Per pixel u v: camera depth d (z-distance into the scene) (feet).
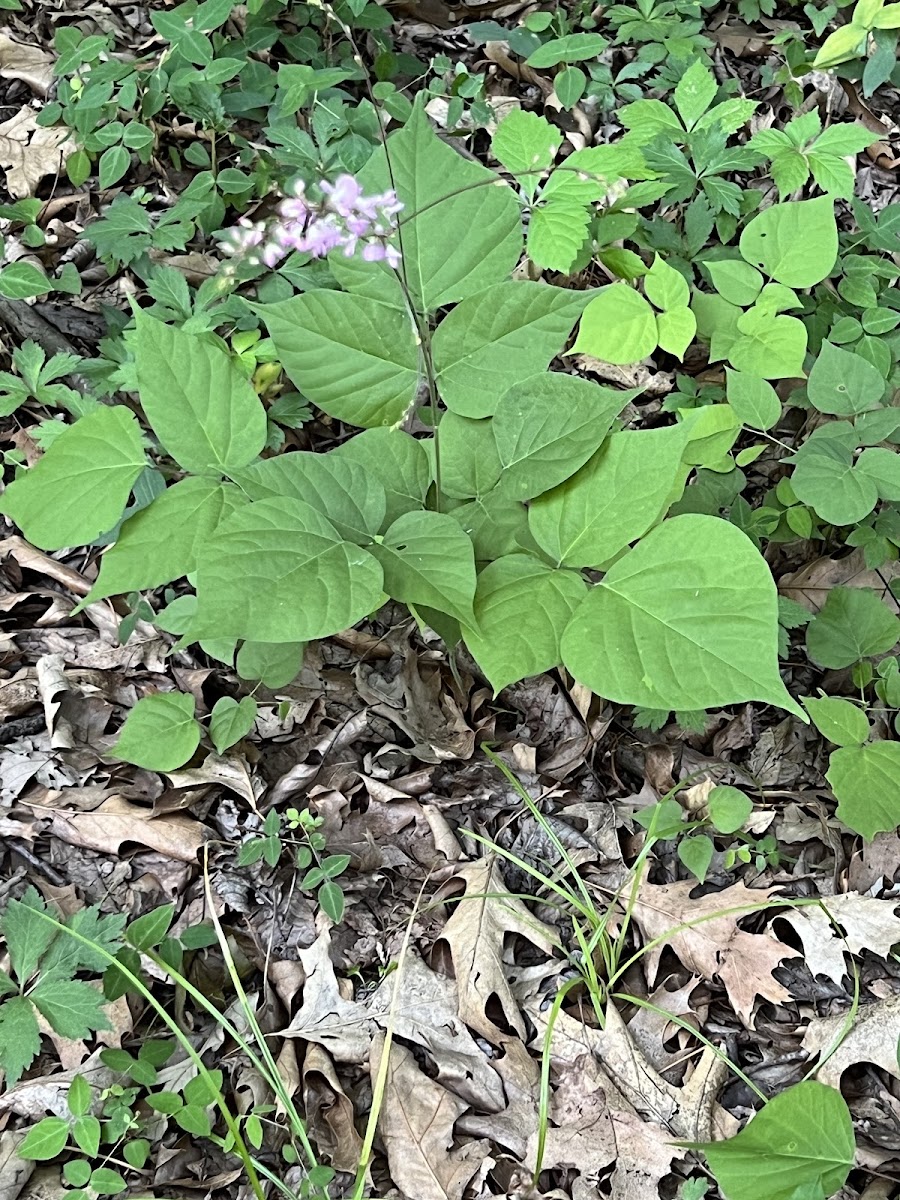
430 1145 2.07
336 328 2.23
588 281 3.13
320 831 2.40
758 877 2.45
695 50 3.42
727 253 2.94
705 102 2.92
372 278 2.24
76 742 2.43
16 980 2.10
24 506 2.05
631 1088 2.15
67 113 2.93
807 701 2.37
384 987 2.22
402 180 2.26
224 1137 2.06
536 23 3.37
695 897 2.42
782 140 2.81
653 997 2.28
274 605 1.90
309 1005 2.19
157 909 2.11
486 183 2.19
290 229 2.06
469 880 2.35
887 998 2.26
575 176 2.41
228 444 2.12
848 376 2.51
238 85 3.17
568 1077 2.17
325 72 2.64
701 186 2.93
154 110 2.96
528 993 2.26
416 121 2.27
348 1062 2.15
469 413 2.26
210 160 3.03
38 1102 2.04
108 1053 2.02
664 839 2.48
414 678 2.58
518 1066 2.16
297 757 2.49
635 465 2.15
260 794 2.42
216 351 2.12
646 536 2.11
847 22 3.77
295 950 2.26
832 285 3.08
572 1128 2.11
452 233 2.26
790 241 2.59
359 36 3.41
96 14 3.43
